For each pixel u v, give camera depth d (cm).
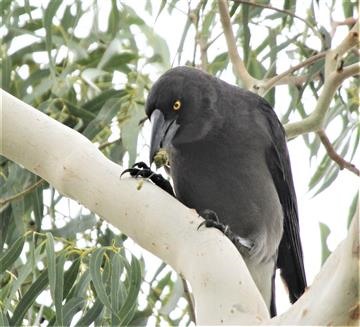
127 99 1106
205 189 965
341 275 586
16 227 1037
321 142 1147
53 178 750
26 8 1099
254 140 984
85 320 897
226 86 1003
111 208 717
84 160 736
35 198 1044
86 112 1109
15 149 763
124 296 886
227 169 961
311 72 1109
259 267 977
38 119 763
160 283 1124
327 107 1058
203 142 953
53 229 1039
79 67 1182
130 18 1219
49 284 897
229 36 1075
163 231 691
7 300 898
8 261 911
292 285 1050
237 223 973
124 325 859
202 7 1127
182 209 698
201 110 949
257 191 977
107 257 912
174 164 965
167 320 1041
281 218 1009
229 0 1152
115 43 1148
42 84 1129
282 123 1146
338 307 589
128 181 719
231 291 641
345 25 1145
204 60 1119
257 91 1063
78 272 916
